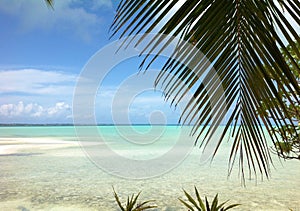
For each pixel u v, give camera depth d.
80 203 8.16
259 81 0.93
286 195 9.05
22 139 37.78
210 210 2.82
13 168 14.38
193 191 9.77
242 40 0.95
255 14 0.89
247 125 1.01
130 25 0.90
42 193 9.25
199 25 0.93
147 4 0.90
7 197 8.69
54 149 24.03
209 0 0.93
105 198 8.76
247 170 13.42
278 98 0.86
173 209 7.58
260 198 8.75
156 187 10.41
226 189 10.00
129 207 3.18
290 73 0.83
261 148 0.99
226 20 0.94
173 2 0.92
